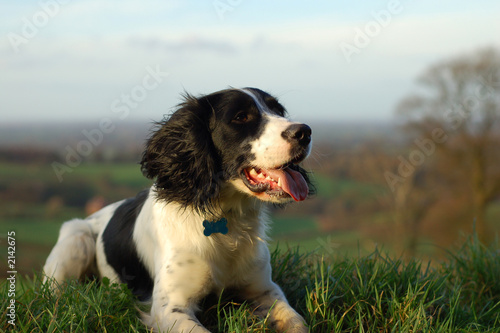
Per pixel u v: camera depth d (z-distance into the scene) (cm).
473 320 299
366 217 1595
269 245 381
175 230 308
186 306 294
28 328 252
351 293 295
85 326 251
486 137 1611
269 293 318
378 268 329
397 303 278
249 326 264
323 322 274
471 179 1656
